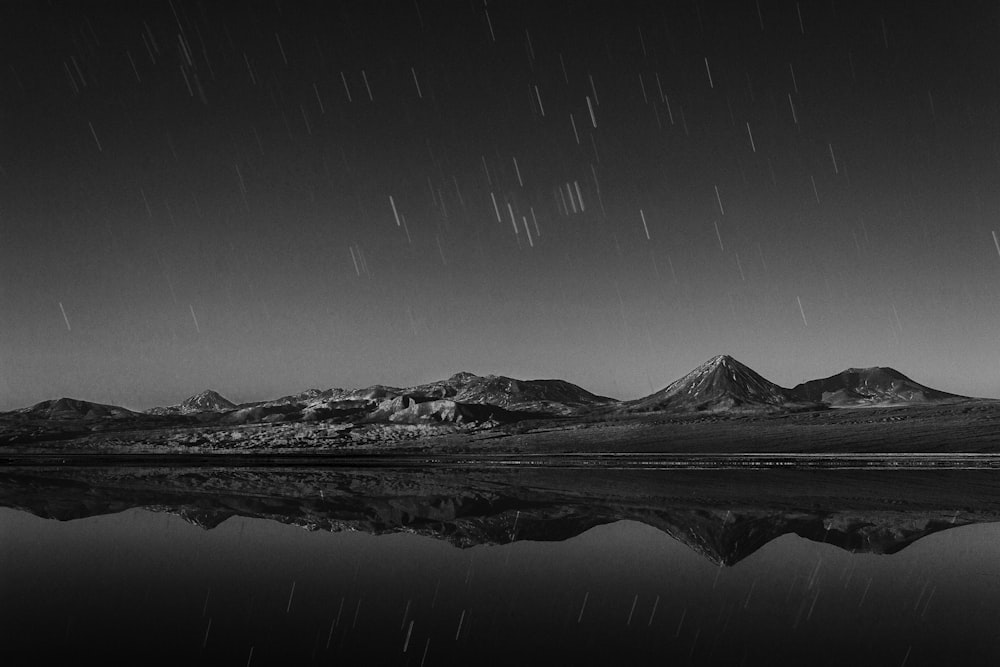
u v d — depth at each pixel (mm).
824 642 10969
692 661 10180
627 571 15781
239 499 30188
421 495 31875
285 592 14000
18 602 13258
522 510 26125
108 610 12727
